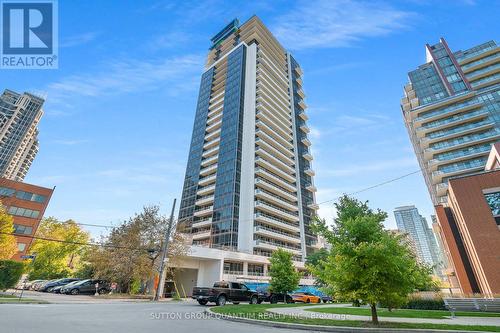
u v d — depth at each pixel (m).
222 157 67.44
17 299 17.27
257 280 48.72
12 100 136.62
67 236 50.41
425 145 68.31
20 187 51.59
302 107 94.00
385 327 9.80
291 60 101.94
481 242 31.58
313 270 13.03
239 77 79.38
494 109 63.16
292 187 70.88
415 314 15.03
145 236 32.75
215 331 8.83
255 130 70.50
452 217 42.41
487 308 17.53
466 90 72.31
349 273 11.43
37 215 52.06
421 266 17.12
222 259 45.09
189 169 75.38
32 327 7.73
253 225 56.62
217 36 107.88
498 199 32.53
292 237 62.81
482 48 77.75
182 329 8.88
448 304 15.44
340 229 12.63
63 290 27.91
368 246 11.07
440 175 59.88
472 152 59.50
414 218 166.88
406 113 88.19
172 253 33.12
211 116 81.94
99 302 19.28
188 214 66.12
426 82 82.38
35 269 46.94
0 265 24.83
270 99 79.69
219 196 61.69
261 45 91.44
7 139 127.00
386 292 10.97
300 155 80.31
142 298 26.80
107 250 31.94
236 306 18.02
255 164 65.44
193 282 43.97
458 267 39.25
